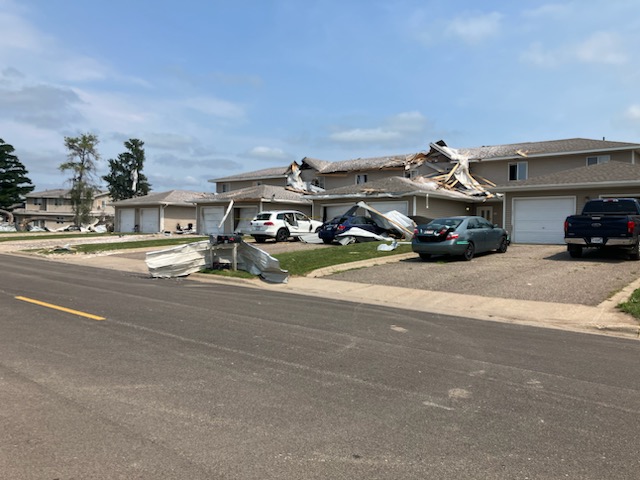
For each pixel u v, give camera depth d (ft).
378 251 62.39
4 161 246.68
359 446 12.45
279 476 10.96
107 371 17.93
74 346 21.21
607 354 21.81
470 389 16.84
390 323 27.86
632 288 36.32
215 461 11.58
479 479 10.93
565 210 72.13
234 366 18.88
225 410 14.61
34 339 22.31
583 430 13.60
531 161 105.70
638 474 11.23
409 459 11.81
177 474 10.97
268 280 46.03
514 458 11.92
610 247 52.34
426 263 53.06
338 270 49.93
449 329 26.66
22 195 253.65
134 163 290.15
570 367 19.63
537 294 36.06
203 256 50.72
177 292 38.24
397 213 81.25
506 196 77.00
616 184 66.85
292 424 13.70
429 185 98.78
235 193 126.31
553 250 61.57
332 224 78.28
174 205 150.82
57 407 14.57
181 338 22.99
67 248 80.48
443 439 12.92
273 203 117.50
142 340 22.47
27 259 71.31
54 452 11.86
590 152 96.73
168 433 13.01
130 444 12.35
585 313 30.32
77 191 183.42
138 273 53.67
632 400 15.97
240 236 49.93
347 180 141.08
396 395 16.15
